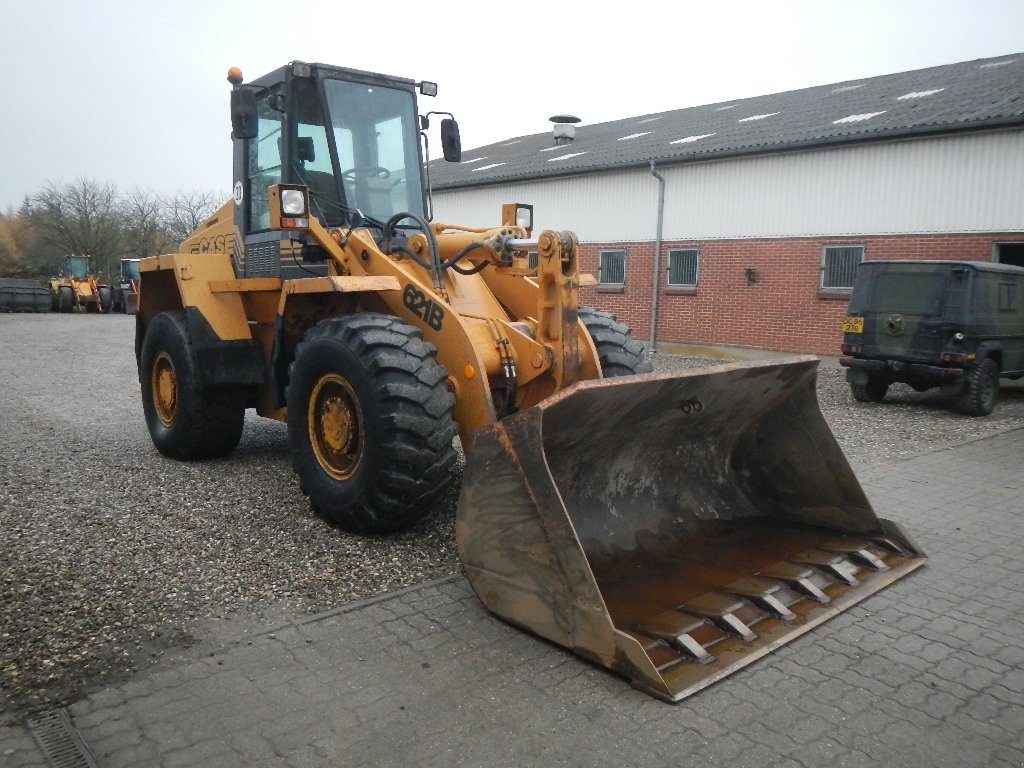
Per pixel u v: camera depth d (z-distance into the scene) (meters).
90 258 39.22
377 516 4.39
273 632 3.49
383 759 2.64
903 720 2.94
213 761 2.61
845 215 14.70
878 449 7.74
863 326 10.40
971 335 9.63
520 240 4.73
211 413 6.11
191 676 3.12
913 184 13.83
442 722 2.85
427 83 6.01
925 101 15.58
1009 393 12.11
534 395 4.63
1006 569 4.45
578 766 2.62
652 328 17.77
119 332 21.08
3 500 5.25
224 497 5.39
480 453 3.53
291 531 4.71
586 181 18.73
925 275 9.83
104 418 8.39
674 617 3.46
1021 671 3.31
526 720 2.87
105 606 3.71
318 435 4.80
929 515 5.50
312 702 2.96
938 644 3.53
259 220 6.04
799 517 4.67
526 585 3.45
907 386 12.36
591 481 4.07
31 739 2.70
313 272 5.45
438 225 5.63
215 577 4.05
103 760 2.60
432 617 3.66
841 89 20.36
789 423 4.53
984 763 2.70
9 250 43.88
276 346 5.38
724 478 4.74
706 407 4.11
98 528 4.74
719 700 3.03
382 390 4.23
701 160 16.55
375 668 3.21
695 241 16.89
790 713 2.96
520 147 25.27
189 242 7.32
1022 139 12.62
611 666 3.15
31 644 3.34
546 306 4.43
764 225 15.80
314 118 5.50
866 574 4.14
